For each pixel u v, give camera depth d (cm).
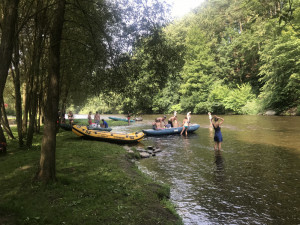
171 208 448
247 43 3344
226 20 4131
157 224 366
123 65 770
